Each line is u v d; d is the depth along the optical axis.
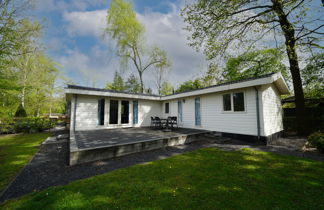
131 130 8.90
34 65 15.04
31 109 15.85
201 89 8.31
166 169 3.55
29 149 5.75
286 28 7.08
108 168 3.72
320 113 10.33
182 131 8.28
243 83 6.46
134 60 19.28
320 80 9.38
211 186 2.69
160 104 12.65
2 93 5.51
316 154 4.77
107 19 15.77
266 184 2.76
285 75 12.48
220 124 7.77
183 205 2.14
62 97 18.95
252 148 5.63
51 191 2.54
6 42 6.04
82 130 8.57
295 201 2.22
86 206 2.11
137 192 2.49
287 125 10.36
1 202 2.29
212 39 6.97
